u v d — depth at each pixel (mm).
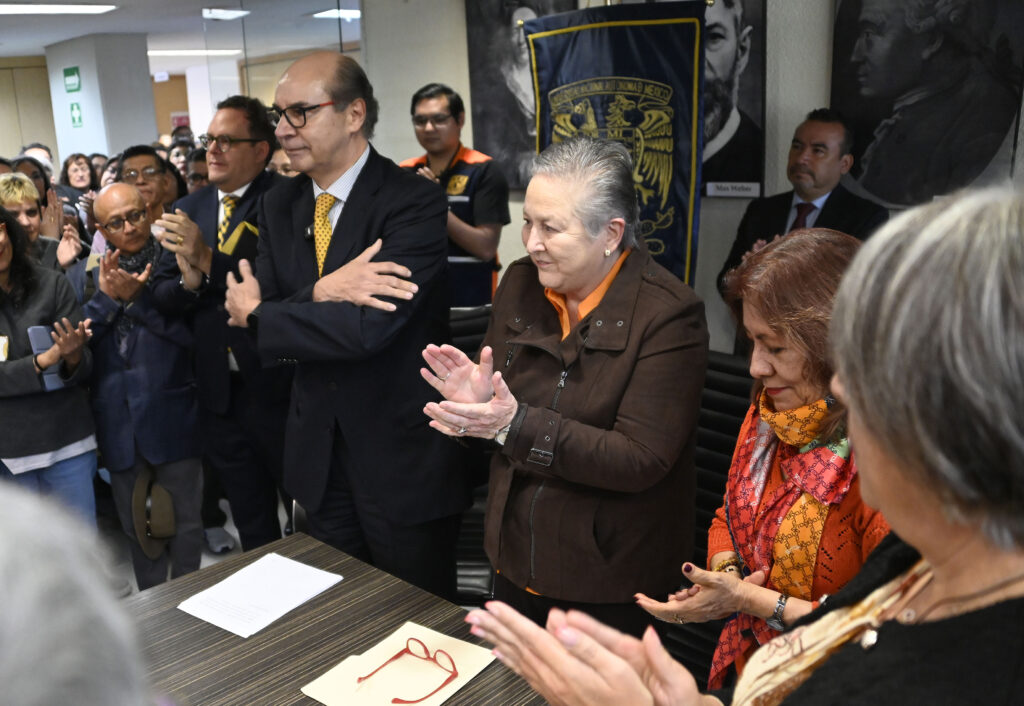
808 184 2539
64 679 279
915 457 516
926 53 2283
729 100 2799
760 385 1352
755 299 1206
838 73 2488
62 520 331
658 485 1536
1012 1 2096
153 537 2787
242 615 1467
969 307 479
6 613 279
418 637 1393
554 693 723
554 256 1483
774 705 717
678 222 2703
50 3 7117
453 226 3357
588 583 1518
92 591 307
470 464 2105
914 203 2373
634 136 2756
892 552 691
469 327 2936
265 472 2924
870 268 537
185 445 2789
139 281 2635
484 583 2307
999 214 501
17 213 3174
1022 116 2129
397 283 1860
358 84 1958
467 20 3840
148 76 10391
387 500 2023
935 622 553
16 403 2510
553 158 1502
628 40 2717
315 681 1277
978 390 468
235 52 4551
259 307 1951
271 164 3658
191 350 2789
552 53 2926
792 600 1204
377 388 2006
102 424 2715
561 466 1440
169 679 1289
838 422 1181
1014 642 505
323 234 2043
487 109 3879
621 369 1481
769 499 1295
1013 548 513
